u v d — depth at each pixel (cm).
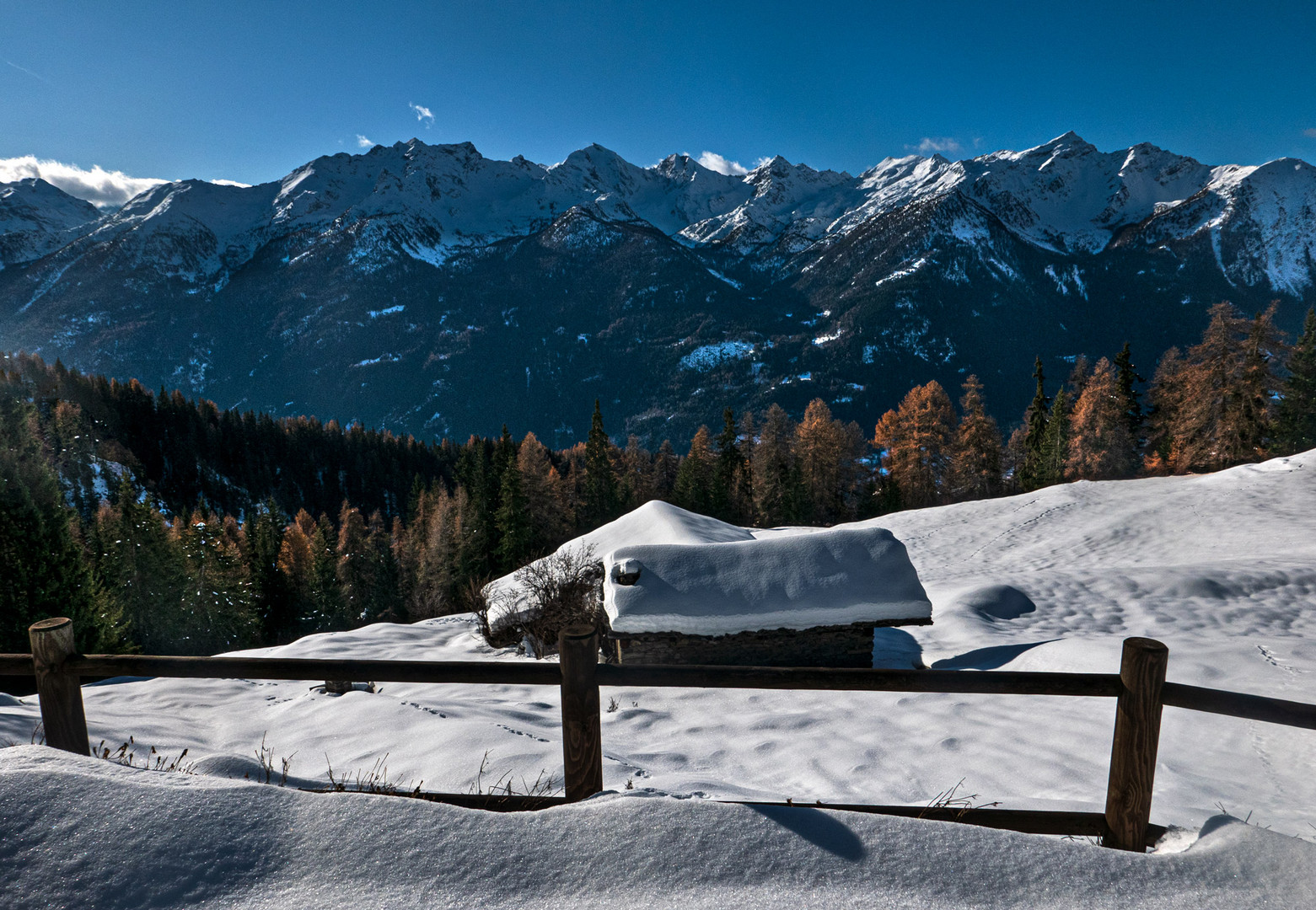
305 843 180
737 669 228
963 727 644
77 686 252
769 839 185
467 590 1450
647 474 7769
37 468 2406
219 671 241
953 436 5172
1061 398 4847
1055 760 548
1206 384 3778
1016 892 174
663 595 1062
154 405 11325
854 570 1073
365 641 1347
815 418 6159
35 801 183
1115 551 2053
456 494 6059
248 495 10900
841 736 628
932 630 1267
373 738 543
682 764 552
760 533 2505
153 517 4103
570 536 5888
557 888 171
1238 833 196
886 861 180
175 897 163
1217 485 2530
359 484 11794
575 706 231
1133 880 180
